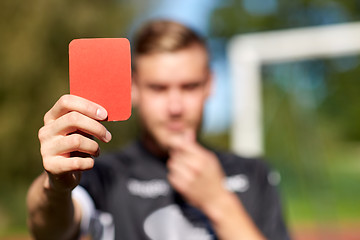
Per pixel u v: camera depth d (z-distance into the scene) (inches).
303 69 178.5
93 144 28.8
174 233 50.6
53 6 345.1
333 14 610.2
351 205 410.6
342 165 585.6
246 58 156.3
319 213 223.9
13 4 347.3
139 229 50.4
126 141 367.9
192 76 52.2
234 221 43.9
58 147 28.4
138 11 399.9
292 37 153.8
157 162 54.2
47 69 343.9
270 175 59.0
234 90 155.8
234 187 55.4
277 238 53.4
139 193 52.2
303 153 192.9
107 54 30.6
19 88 342.3
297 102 177.5
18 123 343.9
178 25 54.6
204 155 45.3
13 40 343.3
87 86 30.4
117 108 30.5
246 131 152.3
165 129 51.9
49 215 36.0
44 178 34.1
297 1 621.6
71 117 28.4
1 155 346.9
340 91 418.9
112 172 53.4
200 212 51.9
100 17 354.9
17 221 357.1
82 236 45.1
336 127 515.8
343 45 151.8
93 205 48.7
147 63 52.2
